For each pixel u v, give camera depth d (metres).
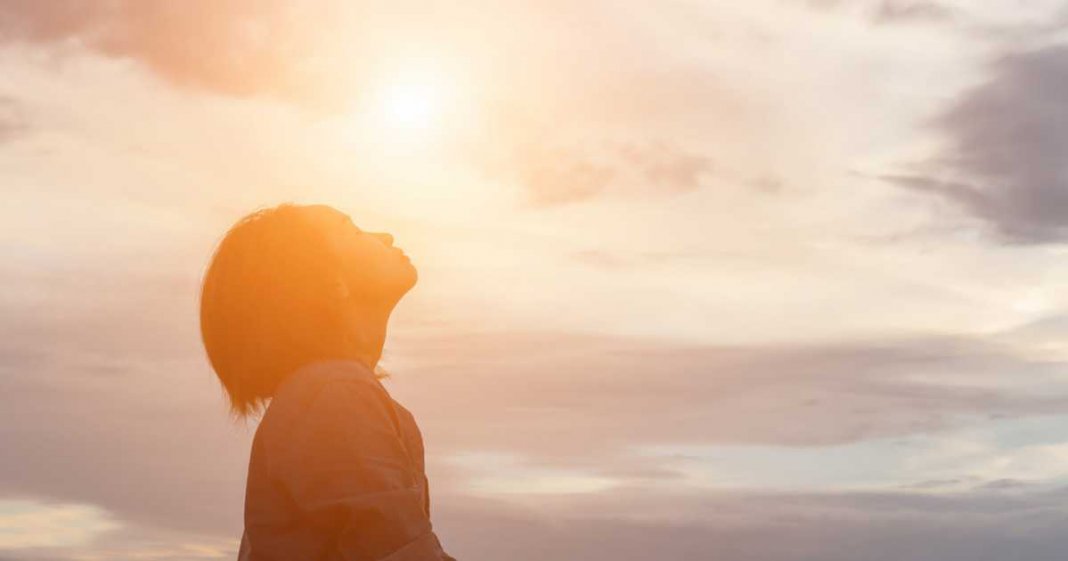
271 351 2.42
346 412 2.21
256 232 2.49
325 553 2.17
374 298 2.54
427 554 2.10
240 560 2.35
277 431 2.25
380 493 2.13
